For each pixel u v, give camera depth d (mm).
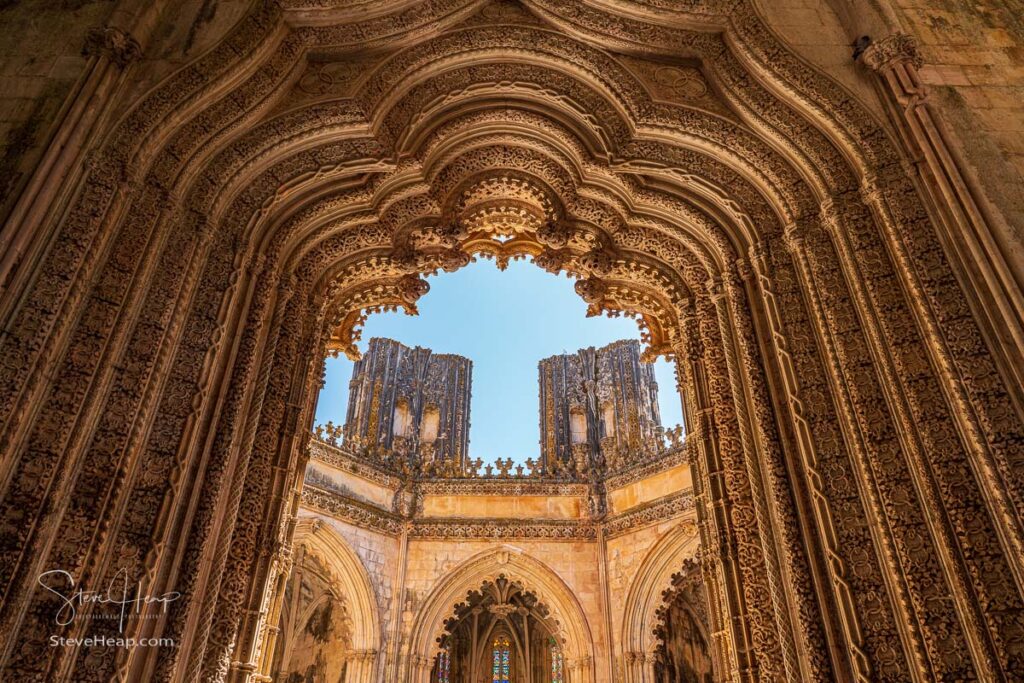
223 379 7617
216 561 6965
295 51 8875
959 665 5367
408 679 21172
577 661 21547
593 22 9336
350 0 8906
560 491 24328
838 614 6387
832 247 7824
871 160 7664
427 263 10891
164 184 7438
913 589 5746
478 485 24500
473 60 9523
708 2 9039
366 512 22578
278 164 8844
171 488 6395
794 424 7320
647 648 21016
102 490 5848
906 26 8844
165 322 6863
